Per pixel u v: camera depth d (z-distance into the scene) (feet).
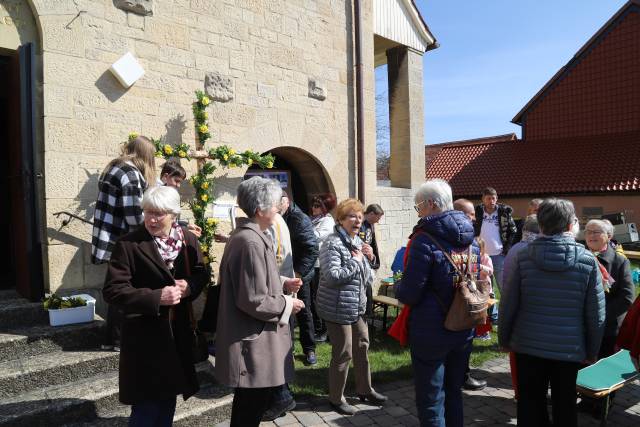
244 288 7.73
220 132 17.06
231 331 7.93
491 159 63.31
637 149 52.49
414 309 8.89
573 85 60.85
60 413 9.34
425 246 8.66
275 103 18.84
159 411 7.79
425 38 26.45
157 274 7.72
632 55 56.13
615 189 48.91
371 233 17.24
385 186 24.98
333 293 11.00
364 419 11.08
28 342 10.81
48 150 13.00
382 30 24.18
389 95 26.43
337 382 11.20
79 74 13.61
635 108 55.98
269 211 8.22
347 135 22.00
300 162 21.52
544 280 8.68
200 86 16.48
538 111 63.77
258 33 18.28
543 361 8.92
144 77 15.06
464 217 8.93
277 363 8.04
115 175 10.84
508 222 19.10
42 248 13.17
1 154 15.33
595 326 8.57
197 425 10.31
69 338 11.37
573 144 58.54
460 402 9.00
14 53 12.84
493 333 17.99
